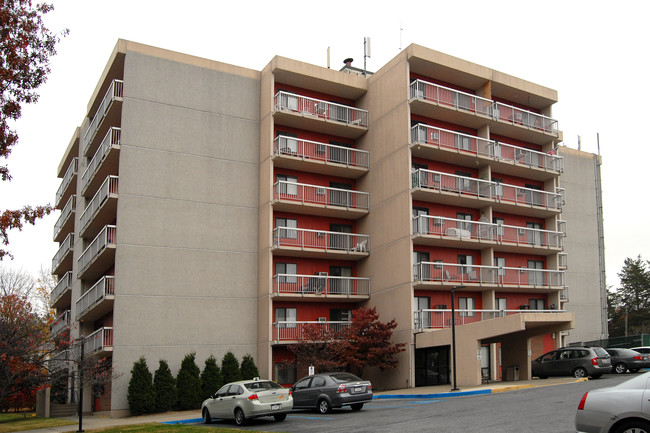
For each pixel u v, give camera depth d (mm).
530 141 44156
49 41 16656
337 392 23094
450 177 37344
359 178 39531
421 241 35750
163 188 33000
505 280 38688
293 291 35156
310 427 18953
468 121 39469
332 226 38438
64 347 29844
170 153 33531
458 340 30984
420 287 35312
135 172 32281
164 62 34250
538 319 28781
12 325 26938
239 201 35406
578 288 50062
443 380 34406
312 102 37594
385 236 36469
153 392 29609
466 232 36875
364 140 39406
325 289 35781
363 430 16891
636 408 10555
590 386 24797
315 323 34781
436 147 36312
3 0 15609
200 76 35344
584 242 51500
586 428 11031
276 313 35312
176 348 31891
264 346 33812
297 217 37250
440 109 37250
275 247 34469
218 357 33125
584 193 52562
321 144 36469
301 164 36562
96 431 20000
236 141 35875
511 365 33094
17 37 15977
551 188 43500
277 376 34344
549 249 41375
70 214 43750
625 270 77500
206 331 33000
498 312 37875
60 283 45969
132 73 33125
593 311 50469
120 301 30734
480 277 37125
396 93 36812
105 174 35594
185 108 34469
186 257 33062
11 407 40531
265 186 35406
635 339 42281
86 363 26234
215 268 33906
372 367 36156
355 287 37344
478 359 29859
